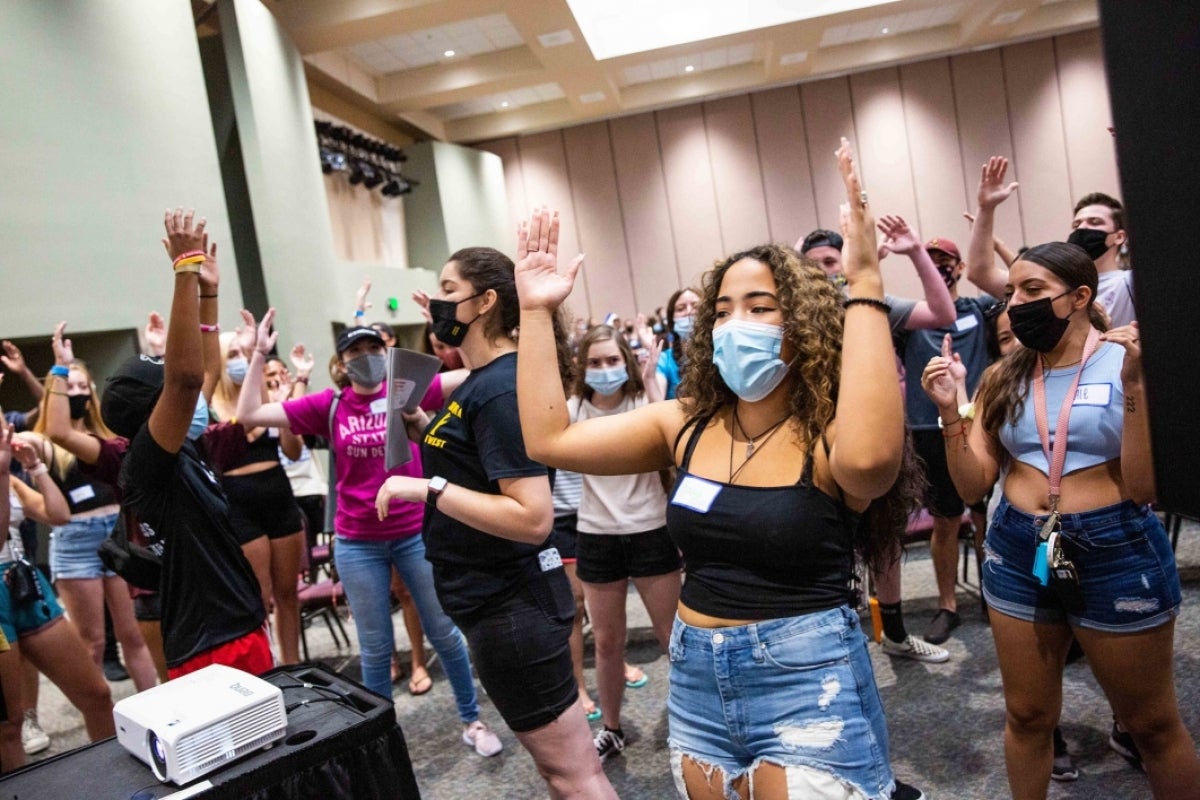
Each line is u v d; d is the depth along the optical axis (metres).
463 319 1.70
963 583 3.68
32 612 2.30
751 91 13.16
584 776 1.66
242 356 3.41
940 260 3.28
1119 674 1.57
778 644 1.14
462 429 1.67
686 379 1.37
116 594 3.15
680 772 1.25
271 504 3.23
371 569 2.59
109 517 3.20
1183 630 2.76
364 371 2.60
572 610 1.72
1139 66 0.52
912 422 3.13
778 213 13.25
